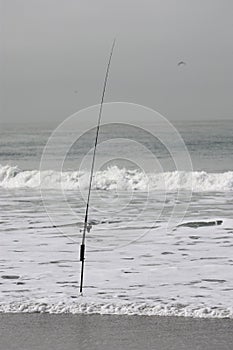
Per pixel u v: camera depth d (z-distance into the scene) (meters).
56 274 12.71
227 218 20.34
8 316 9.27
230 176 30.30
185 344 8.08
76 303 9.99
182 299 10.47
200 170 36.22
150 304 10.01
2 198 26.92
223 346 8.00
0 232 18.16
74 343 8.14
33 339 8.29
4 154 39.69
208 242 16.47
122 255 14.85
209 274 12.69
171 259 14.33
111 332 8.54
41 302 10.10
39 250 15.46
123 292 11.03
